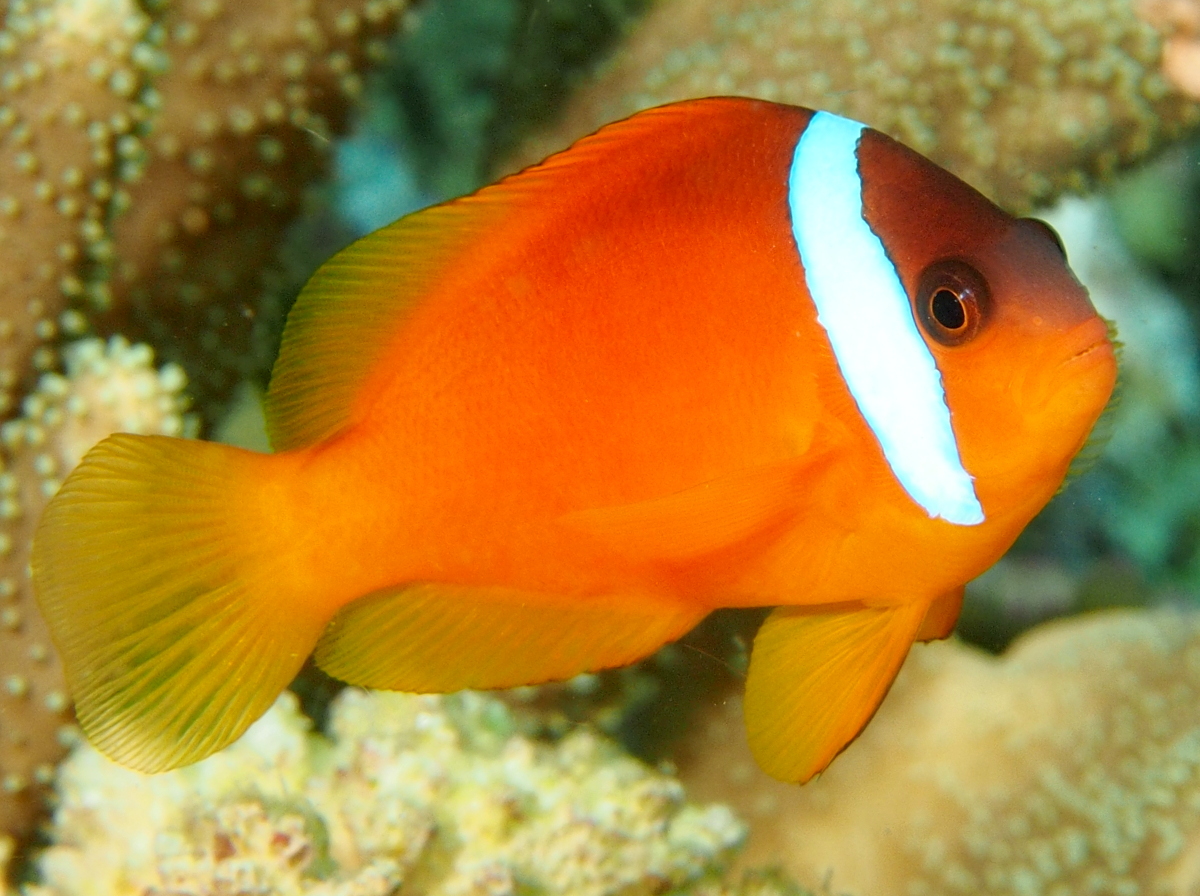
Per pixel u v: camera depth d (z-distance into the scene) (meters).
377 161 0.45
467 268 0.20
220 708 0.21
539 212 0.20
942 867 0.29
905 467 0.20
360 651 0.21
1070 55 0.30
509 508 0.20
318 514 0.20
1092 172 0.32
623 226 0.20
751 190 0.20
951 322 0.20
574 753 0.25
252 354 0.30
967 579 0.21
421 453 0.20
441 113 0.45
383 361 0.20
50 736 0.24
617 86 0.33
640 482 0.20
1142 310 0.52
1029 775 0.30
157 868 0.23
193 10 0.26
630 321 0.20
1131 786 0.29
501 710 0.27
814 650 0.22
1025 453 0.20
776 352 0.20
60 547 0.20
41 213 0.25
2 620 0.24
